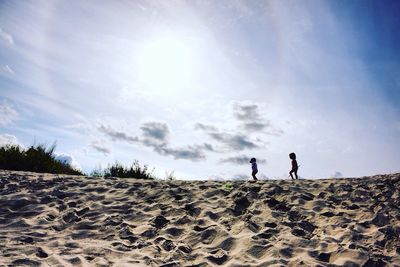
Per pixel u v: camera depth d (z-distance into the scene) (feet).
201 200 17.35
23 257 10.04
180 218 14.84
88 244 11.94
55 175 24.59
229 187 19.90
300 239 11.90
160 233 13.38
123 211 16.16
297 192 18.15
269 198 17.11
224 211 15.55
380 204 15.85
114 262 10.33
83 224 14.37
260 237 12.26
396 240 11.80
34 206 16.53
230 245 11.85
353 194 17.78
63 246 11.69
